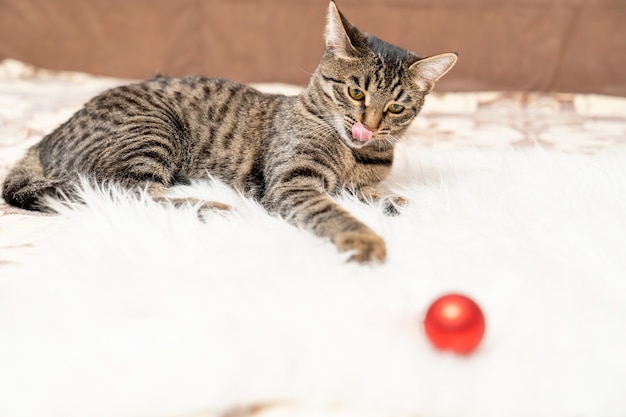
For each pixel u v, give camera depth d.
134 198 1.11
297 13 2.11
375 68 1.18
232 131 1.24
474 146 1.40
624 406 0.89
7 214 1.14
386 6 2.08
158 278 0.98
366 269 1.00
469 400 0.89
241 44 2.14
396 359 0.91
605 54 2.04
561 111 1.80
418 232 1.06
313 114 1.20
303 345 0.92
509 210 1.11
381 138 1.20
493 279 0.98
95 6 2.12
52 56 2.16
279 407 0.90
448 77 2.11
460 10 2.06
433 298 0.96
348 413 0.90
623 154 1.31
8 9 2.12
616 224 1.08
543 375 0.90
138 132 1.20
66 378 0.89
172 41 2.15
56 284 0.97
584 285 0.98
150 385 0.89
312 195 1.12
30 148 1.27
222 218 1.09
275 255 1.01
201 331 0.92
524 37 2.06
